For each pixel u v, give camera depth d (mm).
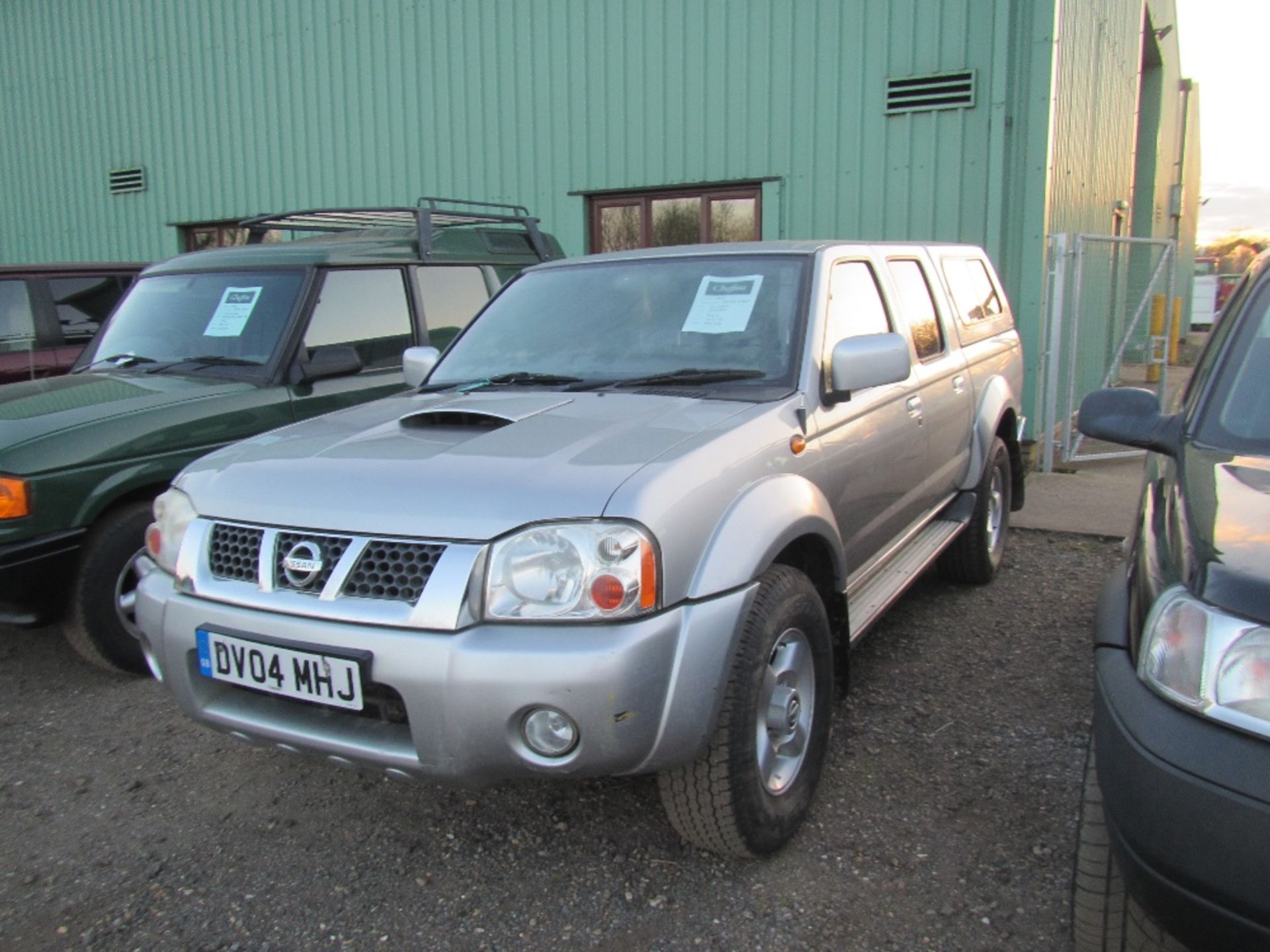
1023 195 7840
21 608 3904
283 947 2510
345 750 2447
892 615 4758
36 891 2771
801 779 2842
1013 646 4340
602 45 9289
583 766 2270
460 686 2248
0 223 14195
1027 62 7648
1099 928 2117
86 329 7004
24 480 3732
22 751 3625
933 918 2523
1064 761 3303
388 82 10547
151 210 12680
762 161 8711
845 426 3270
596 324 3596
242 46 11461
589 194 9609
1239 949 1710
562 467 2465
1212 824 1703
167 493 2949
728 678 2473
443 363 3814
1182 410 2758
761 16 8516
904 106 8047
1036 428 8133
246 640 2496
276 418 4578
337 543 2463
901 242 4527
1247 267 3156
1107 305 10570
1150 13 13898
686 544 2398
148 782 3377
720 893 2648
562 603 2270
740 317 3361
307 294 4887
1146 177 16875
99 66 12672
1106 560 5668
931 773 3238
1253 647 1757
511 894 2688
